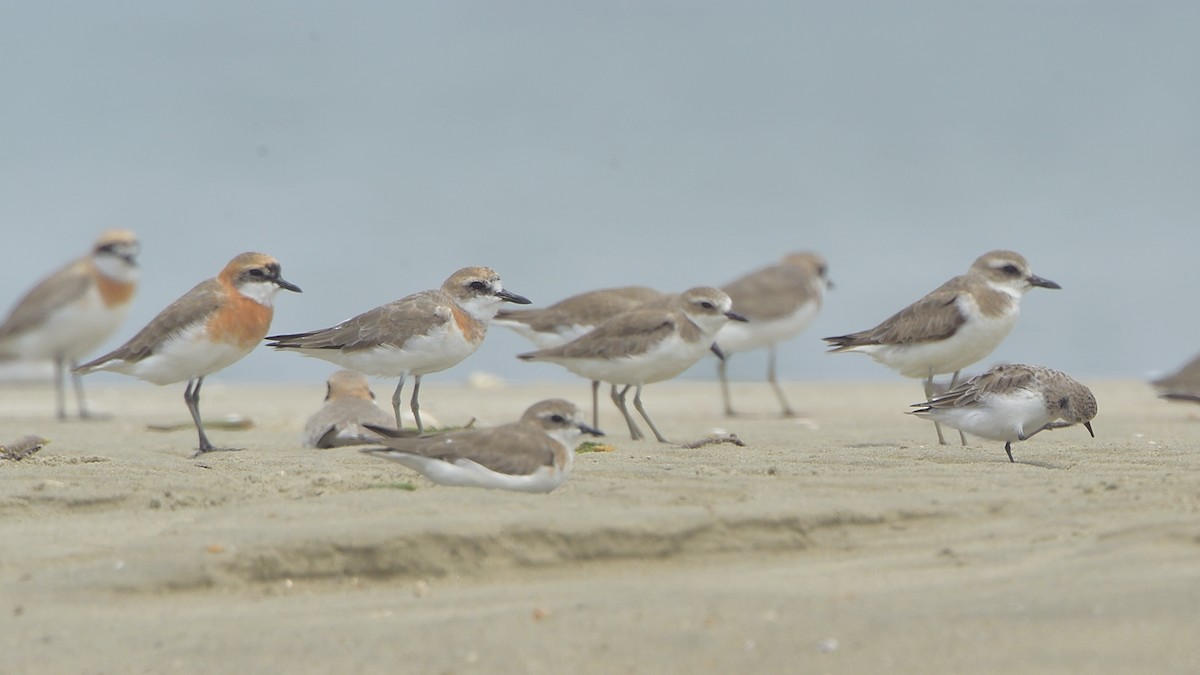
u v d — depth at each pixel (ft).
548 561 33.27
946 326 56.65
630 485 39.58
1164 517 33.94
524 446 38.83
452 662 26.78
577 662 26.55
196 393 53.72
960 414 45.60
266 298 54.65
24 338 76.95
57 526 36.14
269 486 40.93
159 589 31.37
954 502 36.50
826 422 64.75
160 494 39.50
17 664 27.48
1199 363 75.20
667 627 27.94
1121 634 26.37
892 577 31.24
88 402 79.20
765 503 36.24
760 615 28.43
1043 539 33.53
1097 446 48.32
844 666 25.84
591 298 69.77
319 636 28.48
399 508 35.70
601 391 81.56
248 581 32.07
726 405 70.59
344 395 53.42
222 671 26.89
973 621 27.53
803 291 75.36
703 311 60.85
